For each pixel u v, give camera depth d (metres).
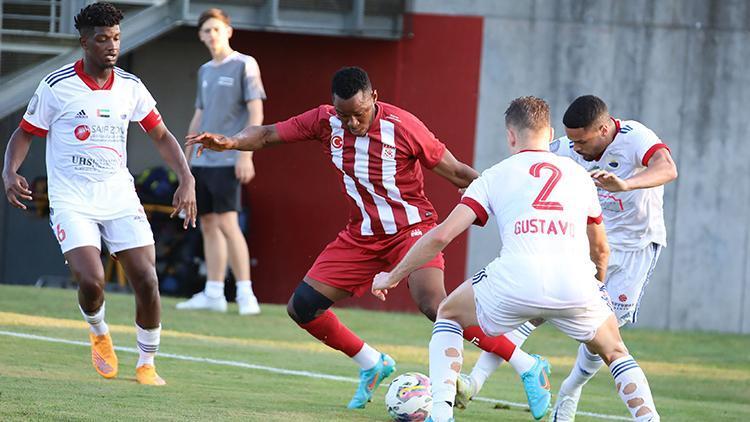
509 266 15.91
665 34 46.06
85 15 19.92
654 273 46.38
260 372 24.67
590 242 16.84
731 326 46.56
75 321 31.88
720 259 46.50
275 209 46.75
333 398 21.30
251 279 46.88
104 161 20.44
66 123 20.19
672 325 46.44
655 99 46.16
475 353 33.09
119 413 17.00
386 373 20.14
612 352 16.33
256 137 20.16
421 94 45.44
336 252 20.25
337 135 19.89
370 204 20.00
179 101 50.03
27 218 50.56
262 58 46.09
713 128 46.25
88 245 20.16
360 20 43.59
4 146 50.00
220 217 35.50
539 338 38.25
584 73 45.91
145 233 20.77
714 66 46.22
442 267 19.72
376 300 46.38
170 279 46.25
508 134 16.77
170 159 21.20
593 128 19.39
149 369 21.14
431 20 45.28
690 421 21.06
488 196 16.17
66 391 19.02
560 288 15.72
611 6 45.91
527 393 19.72
